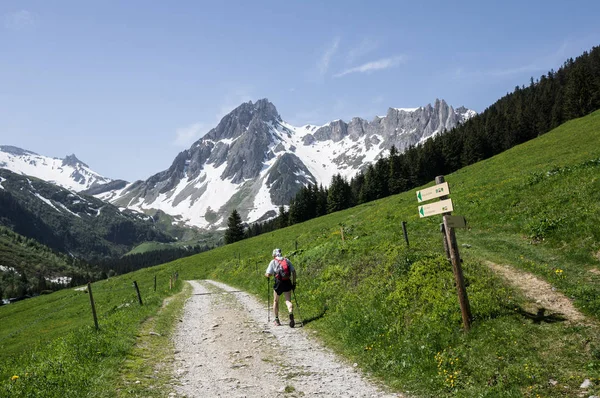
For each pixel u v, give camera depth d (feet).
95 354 37.32
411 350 33.06
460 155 406.41
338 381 30.73
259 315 58.95
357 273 57.52
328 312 50.11
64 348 40.81
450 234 34.40
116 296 187.73
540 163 125.90
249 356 38.45
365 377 31.50
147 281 235.61
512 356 28.45
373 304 44.91
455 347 31.35
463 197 101.30
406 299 41.78
